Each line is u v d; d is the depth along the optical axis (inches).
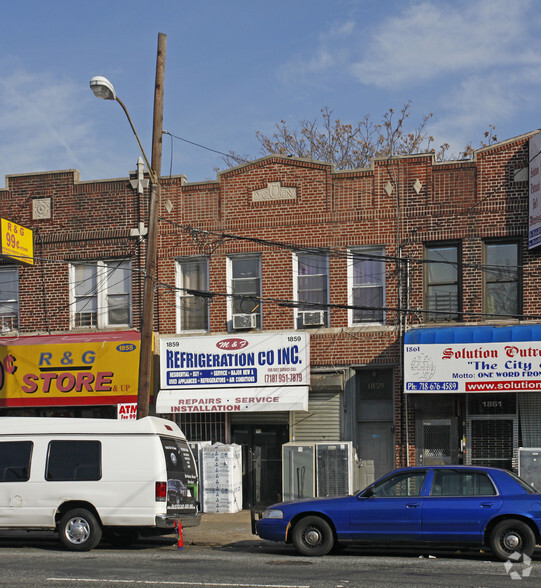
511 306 818.2
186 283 917.2
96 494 588.4
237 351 860.6
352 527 542.3
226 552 583.8
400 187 858.1
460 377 769.6
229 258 906.7
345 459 809.5
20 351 888.3
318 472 813.2
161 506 585.0
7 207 968.9
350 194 872.3
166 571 473.1
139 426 598.2
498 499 518.6
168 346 880.3
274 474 869.2
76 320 943.0
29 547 626.2
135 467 589.6
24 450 605.6
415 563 506.3
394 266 851.4
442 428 818.8
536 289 806.5
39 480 596.4
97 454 595.5
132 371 861.8
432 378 776.9
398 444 829.2
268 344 854.5
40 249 955.3
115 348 869.2
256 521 608.4
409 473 545.3
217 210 909.8
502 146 829.2
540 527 506.6
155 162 717.3
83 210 946.1
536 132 816.3
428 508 526.9
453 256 843.4
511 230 818.8
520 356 755.4
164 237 919.7
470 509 518.9
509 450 796.0
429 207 846.5
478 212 830.5
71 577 448.1
